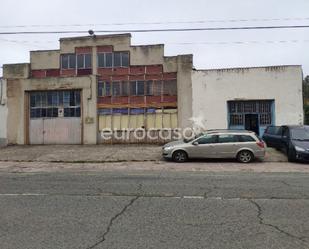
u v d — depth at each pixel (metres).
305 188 10.18
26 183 11.42
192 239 5.69
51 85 30.67
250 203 8.19
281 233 5.97
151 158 19.73
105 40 30.95
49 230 6.20
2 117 31.23
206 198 8.77
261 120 27.86
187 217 7.00
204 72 28.62
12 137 31.02
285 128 19.97
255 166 16.61
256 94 27.73
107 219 6.88
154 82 29.88
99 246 5.40
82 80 30.31
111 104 30.30
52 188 10.38
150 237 5.80
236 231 6.09
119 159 19.75
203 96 28.56
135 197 8.93
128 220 6.80
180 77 29.12
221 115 28.19
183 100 28.94
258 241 5.58
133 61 30.36
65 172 14.81
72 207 7.88
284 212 7.36
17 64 31.36
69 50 31.56
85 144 29.78
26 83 31.06
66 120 30.56
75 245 5.45
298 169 15.52
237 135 18.17
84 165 18.08
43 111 31.00
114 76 30.47
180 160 18.30
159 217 7.01
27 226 6.45
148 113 29.78
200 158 18.41
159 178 12.38
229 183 11.16
